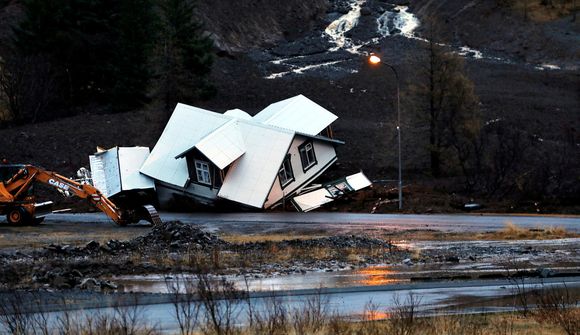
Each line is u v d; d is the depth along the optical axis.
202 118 109.94
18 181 78.00
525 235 65.44
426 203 97.69
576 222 77.50
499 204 95.88
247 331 26.58
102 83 178.50
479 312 31.56
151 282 41.41
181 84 150.25
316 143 109.00
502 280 41.12
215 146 99.31
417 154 129.75
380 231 70.06
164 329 28.14
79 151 133.75
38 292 37.47
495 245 59.19
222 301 33.81
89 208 100.75
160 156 107.12
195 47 165.88
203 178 100.81
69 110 168.88
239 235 69.50
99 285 39.88
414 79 134.75
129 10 172.50
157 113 146.50
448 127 120.50
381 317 30.31
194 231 59.47
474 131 119.38
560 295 35.28
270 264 48.78
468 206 93.81
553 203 95.75
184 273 45.00
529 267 46.81
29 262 48.34
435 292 37.19
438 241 62.91
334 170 123.94
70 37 171.75
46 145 136.38
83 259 51.00
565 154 115.25
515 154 106.94
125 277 43.47
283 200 100.94
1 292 37.56
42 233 70.62
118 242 56.81
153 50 164.25
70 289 38.91
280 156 100.25
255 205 96.75
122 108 168.00
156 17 177.50
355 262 49.62
